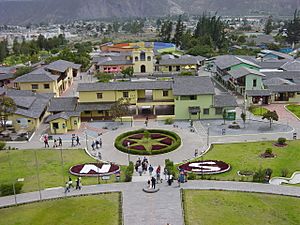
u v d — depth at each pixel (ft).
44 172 223.71
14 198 186.70
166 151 252.01
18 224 160.35
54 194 189.88
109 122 325.62
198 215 161.79
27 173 222.89
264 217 160.04
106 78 491.31
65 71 461.37
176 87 327.06
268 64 499.92
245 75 392.27
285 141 262.67
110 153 255.09
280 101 378.73
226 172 217.15
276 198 178.29
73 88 474.49
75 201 179.83
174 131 294.87
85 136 291.58
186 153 250.57
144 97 347.15
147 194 184.96
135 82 344.90
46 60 604.49
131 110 355.15
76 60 591.78
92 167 225.97
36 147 271.49
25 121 309.83
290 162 230.07
